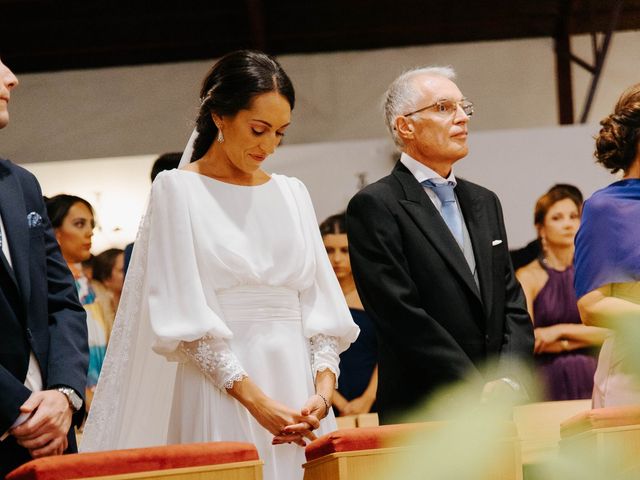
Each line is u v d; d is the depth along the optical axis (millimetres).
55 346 2830
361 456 2525
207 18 8445
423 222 3545
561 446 2959
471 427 2654
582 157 6055
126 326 3109
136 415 3078
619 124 3744
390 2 8453
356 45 8734
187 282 2959
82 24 8383
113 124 8562
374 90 8656
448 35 8703
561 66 8555
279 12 8484
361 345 5719
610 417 2814
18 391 2627
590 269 3584
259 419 2850
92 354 5762
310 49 8766
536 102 8555
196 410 2951
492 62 8641
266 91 3070
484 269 3543
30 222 2934
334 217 6012
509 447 2672
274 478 2951
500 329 3482
